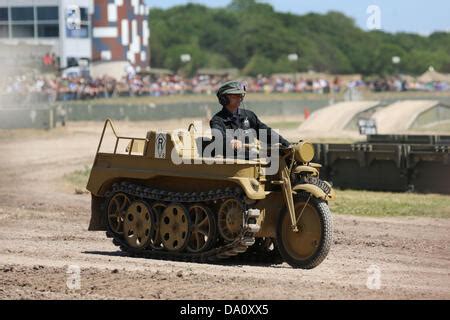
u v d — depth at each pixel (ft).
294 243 95.96
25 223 143.64
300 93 613.11
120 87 506.89
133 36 579.48
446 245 120.88
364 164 200.75
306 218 94.99
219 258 99.60
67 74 490.90
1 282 84.79
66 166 260.62
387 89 643.45
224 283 83.10
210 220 98.78
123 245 106.63
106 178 108.27
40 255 104.99
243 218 94.94
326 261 102.94
